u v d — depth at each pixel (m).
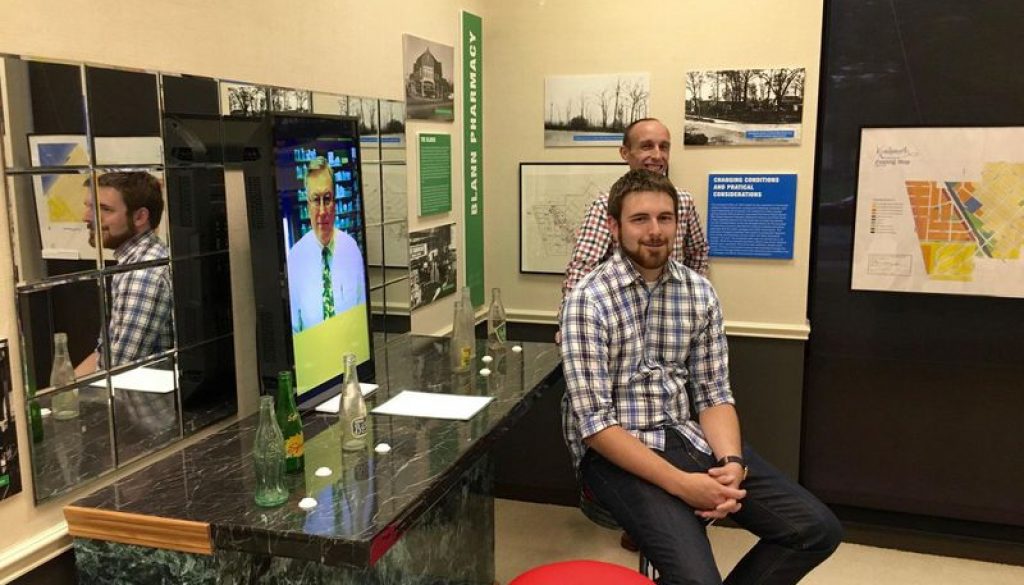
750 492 2.19
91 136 1.65
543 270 3.71
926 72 3.13
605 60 3.46
